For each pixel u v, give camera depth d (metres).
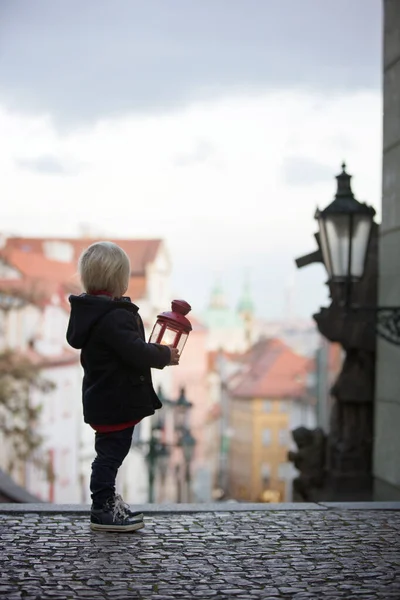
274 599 4.81
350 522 6.61
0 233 81.62
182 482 23.08
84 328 6.04
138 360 5.98
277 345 138.00
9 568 5.31
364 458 11.36
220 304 192.25
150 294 100.94
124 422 6.17
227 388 134.62
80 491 76.00
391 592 4.94
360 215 9.79
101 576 5.18
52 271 85.62
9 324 66.56
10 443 48.72
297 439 11.77
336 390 11.47
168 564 5.44
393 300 11.02
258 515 6.79
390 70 11.16
